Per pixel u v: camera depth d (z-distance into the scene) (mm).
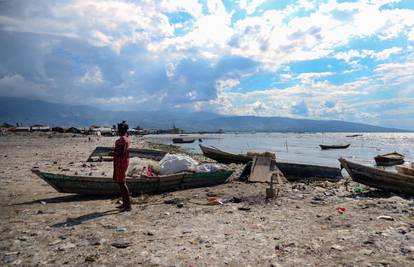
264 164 17297
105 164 23125
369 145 83688
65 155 31406
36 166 21812
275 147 73000
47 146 47688
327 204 11305
